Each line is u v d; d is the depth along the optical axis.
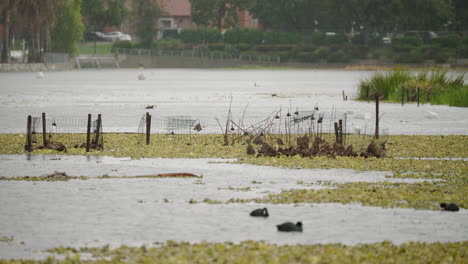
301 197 48.28
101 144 73.06
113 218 42.25
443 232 39.69
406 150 72.38
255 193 50.12
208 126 93.25
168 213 43.59
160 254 34.28
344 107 126.00
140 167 61.53
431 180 56.19
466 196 49.59
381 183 54.31
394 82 147.00
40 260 33.88
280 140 75.50
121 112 112.81
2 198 47.72
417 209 45.22
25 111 113.50
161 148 72.69
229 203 46.66
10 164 62.47
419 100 140.00
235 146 74.94
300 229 39.47
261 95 160.75
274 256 33.72
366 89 146.62
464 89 134.25
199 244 36.53
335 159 66.19
